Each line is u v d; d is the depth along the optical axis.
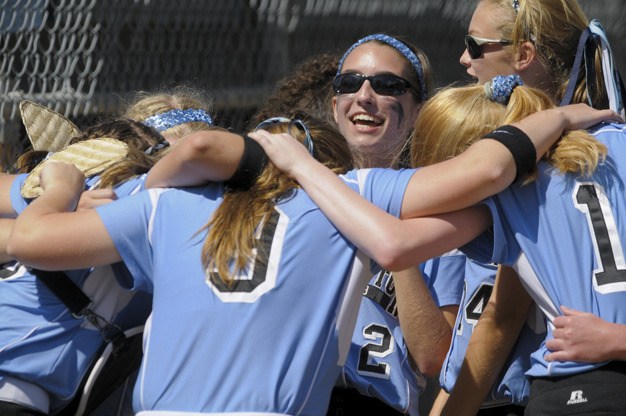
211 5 22.16
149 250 9.19
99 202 9.68
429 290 11.86
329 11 23.53
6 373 9.62
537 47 11.76
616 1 26.88
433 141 10.33
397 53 13.46
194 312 8.71
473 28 12.32
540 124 9.43
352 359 11.19
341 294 8.89
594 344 8.90
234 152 9.09
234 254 8.76
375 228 8.74
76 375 9.80
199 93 17.25
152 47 21.09
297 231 8.88
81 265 9.13
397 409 11.18
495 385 10.80
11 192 10.32
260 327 8.58
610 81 10.62
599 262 9.17
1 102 17.36
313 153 9.66
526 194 9.46
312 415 8.72
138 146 11.09
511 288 10.41
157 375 8.70
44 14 18.30
